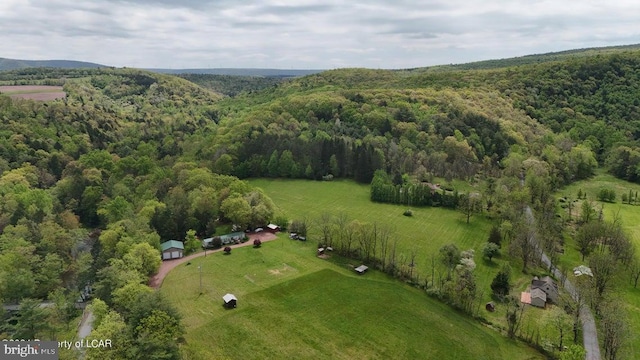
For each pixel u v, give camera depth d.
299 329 83.25
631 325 87.75
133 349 61.59
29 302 72.50
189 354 72.44
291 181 195.62
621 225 133.75
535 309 93.75
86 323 80.44
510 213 138.12
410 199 165.38
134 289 81.75
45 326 72.31
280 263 112.69
